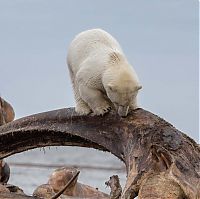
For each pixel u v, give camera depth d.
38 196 35.88
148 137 28.59
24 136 34.06
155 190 25.64
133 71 30.39
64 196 37.62
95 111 31.23
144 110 30.25
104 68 30.28
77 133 32.06
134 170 27.62
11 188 37.03
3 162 40.09
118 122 30.42
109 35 31.88
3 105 40.88
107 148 30.95
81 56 31.50
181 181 25.80
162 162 26.89
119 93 29.70
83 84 31.02
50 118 33.06
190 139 28.47
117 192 28.03
